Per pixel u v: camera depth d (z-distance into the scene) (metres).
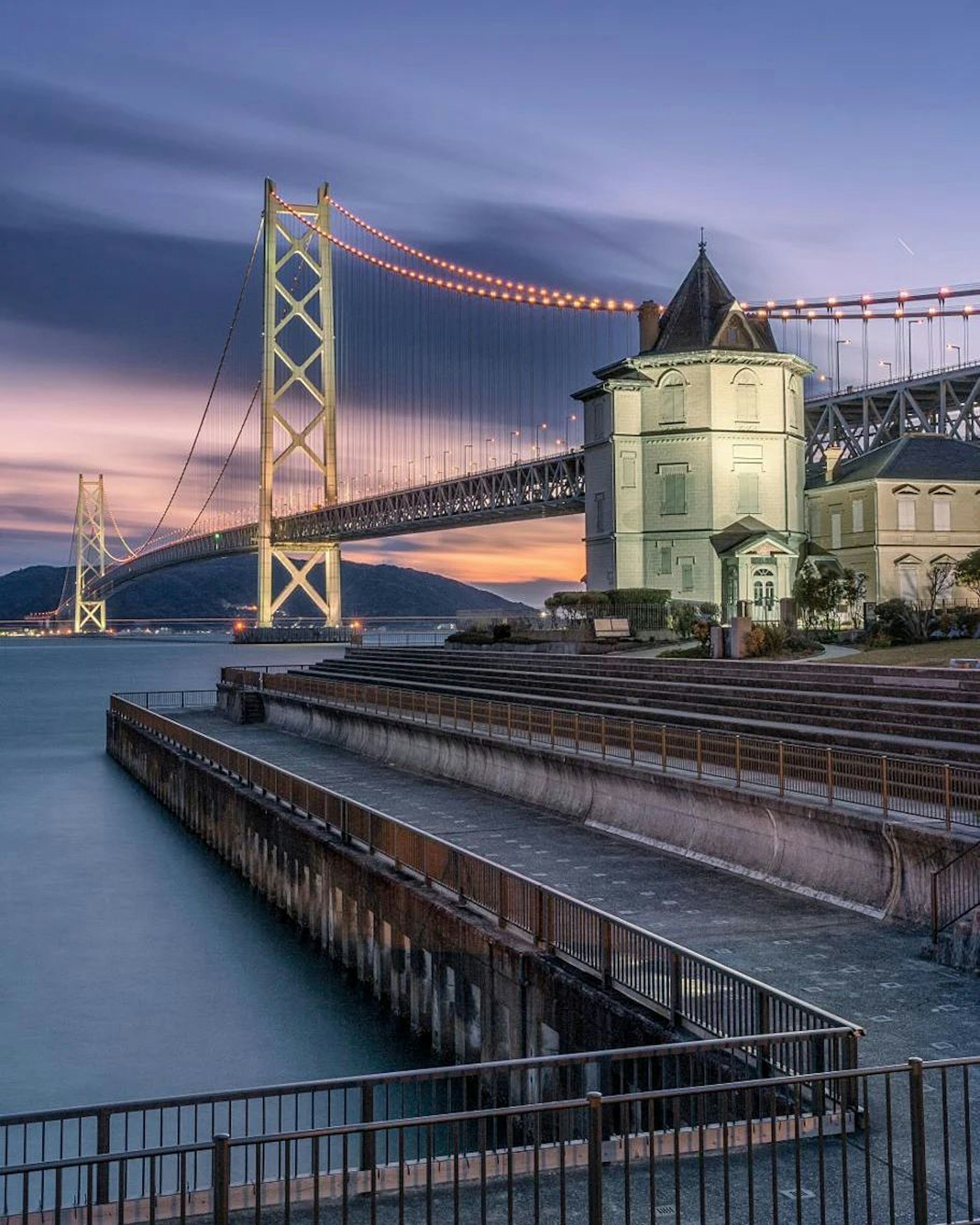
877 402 95.25
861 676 35.31
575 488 92.62
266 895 34.81
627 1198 8.56
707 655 49.81
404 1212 9.67
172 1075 21.39
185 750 52.25
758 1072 10.91
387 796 35.69
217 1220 8.16
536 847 27.06
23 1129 15.46
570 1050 16.14
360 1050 22.47
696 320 68.56
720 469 66.69
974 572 53.62
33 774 65.38
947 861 18.64
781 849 23.12
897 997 15.81
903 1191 10.23
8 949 29.89
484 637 66.75
